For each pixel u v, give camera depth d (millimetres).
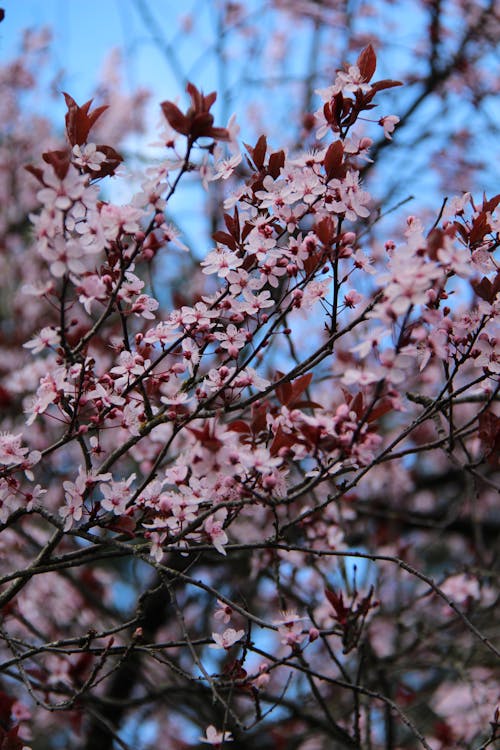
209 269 2559
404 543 5539
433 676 5652
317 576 4590
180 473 2404
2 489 2502
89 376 2568
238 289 2582
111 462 2562
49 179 2170
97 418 2564
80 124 2480
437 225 2717
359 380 2119
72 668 3840
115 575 5891
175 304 3412
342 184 2545
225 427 2186
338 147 2516
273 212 2578
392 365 2039
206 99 2227
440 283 2291
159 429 3863
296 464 3477
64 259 2188
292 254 2580
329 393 5172
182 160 2281
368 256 2596
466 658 4453
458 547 6883
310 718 4207
